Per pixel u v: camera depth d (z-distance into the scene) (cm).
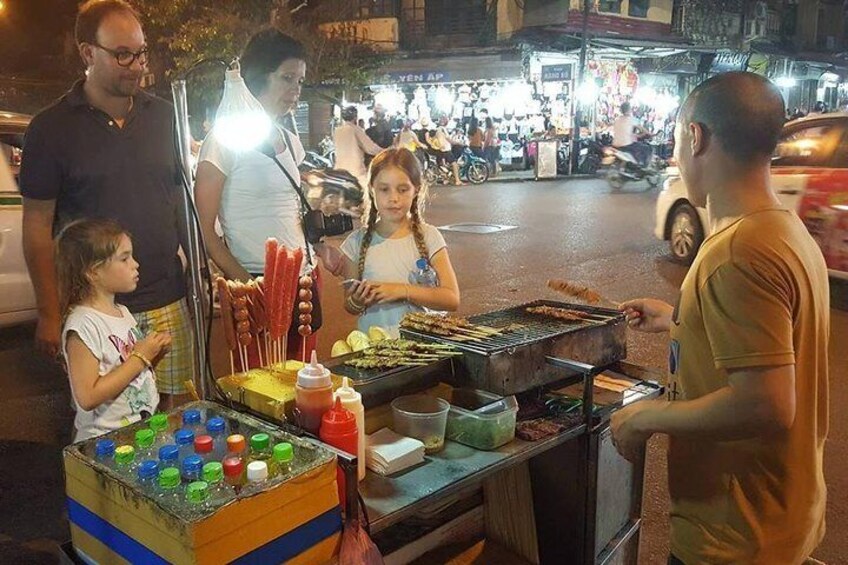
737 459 160
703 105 156
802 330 151
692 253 783
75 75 1580
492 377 212
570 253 873
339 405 175
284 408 184
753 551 160
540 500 243
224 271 291
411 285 283
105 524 156
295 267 209
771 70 2664
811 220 625
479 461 195
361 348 240
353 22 1981
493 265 814
